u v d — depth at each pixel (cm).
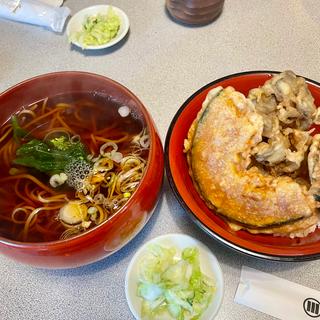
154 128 32
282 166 32
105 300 33
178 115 35
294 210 30
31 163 35
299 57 46
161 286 31
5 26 53
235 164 31
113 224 28
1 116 37
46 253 27
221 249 34
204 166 32
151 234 36
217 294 31
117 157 35
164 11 52
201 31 50
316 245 29
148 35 50
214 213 32
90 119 38
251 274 33
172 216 37
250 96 33
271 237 31
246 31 49
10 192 34
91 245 28
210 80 45
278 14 51
